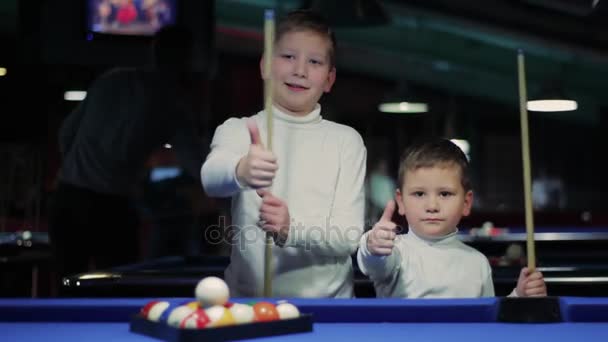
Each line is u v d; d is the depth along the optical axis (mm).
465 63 13711
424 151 2451
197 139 4715
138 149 4570
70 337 1658
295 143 2533
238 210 2508
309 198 2482
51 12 6816
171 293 2844
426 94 15297
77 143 4527
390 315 1819
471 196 2545
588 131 15789
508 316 1812
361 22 6309
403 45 13414
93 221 4535
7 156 7371
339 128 2615
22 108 8680
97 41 6797
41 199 7273
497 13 10141
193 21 6625
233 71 12586
